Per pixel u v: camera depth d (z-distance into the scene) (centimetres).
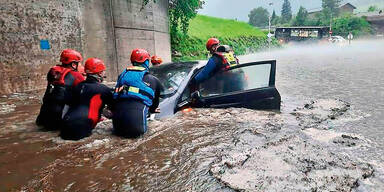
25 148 319
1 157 294
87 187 228
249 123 404
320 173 237
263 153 280
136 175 247
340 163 256
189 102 491
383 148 303
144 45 1255
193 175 243
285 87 788
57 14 808
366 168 247
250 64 490
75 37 870
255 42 3659
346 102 553
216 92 503
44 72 788
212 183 228
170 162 273
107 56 1019
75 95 355
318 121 416
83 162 278
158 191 219
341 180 224
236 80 497
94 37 952
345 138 333
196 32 2567
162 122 412
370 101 568
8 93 709
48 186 231
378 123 405
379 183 223
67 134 344
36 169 264
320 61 1733
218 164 261
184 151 301
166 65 573
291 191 209
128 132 346
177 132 366
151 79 364
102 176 247
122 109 350
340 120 425
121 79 360
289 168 246
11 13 700
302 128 377
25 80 743
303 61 1762
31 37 747
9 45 702
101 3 970
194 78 500
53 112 380
